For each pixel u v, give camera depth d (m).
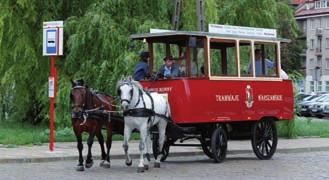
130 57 28.20
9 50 30.75
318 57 121.50
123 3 30.30
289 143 28.50
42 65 31.28
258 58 21.95
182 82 19.28
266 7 33.09
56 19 32.19
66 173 17.70
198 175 17.53
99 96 18.75
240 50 22.20
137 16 30.70
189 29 30.78
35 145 24.88
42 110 30.78
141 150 18.09
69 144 25.34
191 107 19.33
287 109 22.84
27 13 30.88
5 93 32.38
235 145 27.11
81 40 29.58
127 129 18.36
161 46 24.20
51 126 22.48
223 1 33.81
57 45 21.97
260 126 22.17
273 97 22.25
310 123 42.16
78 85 18.23
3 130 29.09
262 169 19.17
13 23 30.59
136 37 20.33
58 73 30.47
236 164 20.55
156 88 19.77
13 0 31.23
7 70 30.88
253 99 21.42
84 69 29.70
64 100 29.17
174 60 20.06
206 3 30.83
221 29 20.55
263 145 22.31
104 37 29.22
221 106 20.25
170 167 19.47
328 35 119.94
